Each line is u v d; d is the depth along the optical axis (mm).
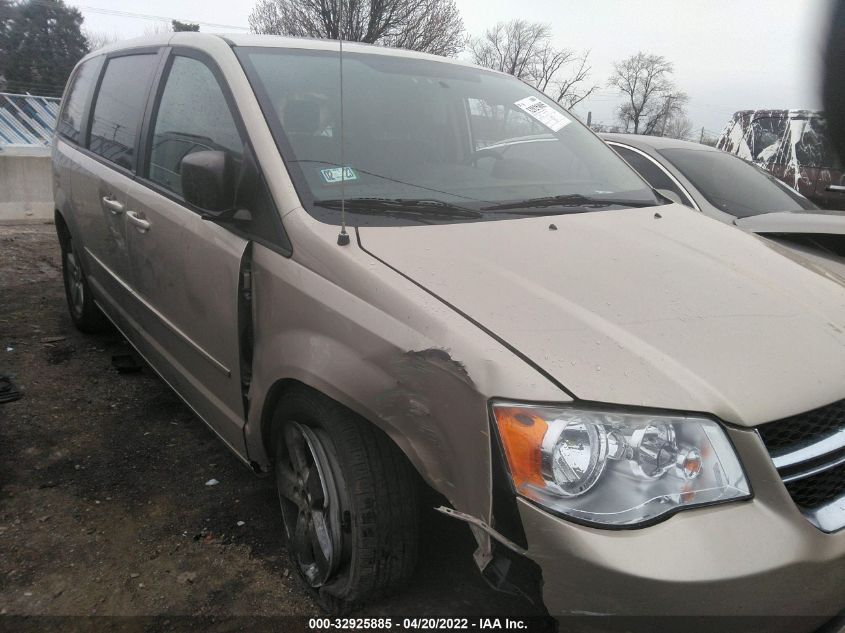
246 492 3002
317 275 2104
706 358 1717
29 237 8070
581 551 1480
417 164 2664
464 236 2238
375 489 1978
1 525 2682
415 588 2189
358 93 2818
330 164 2455
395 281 1920
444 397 1707
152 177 3164
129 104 3605
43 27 41875
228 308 2479
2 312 5289
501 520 1583
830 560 1590
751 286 2129
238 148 2500
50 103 9625
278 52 2846
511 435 1567
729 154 5531
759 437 1599
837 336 1922
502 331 1721
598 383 1602
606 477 1535
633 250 2303
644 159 5062
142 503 2893
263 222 2346
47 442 3350
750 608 1498
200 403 2908
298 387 2191
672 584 1447
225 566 2514
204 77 2869
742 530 1531
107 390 3980
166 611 2275
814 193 7648
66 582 2391
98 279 4125
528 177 2891
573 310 1836
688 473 1561
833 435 1724
